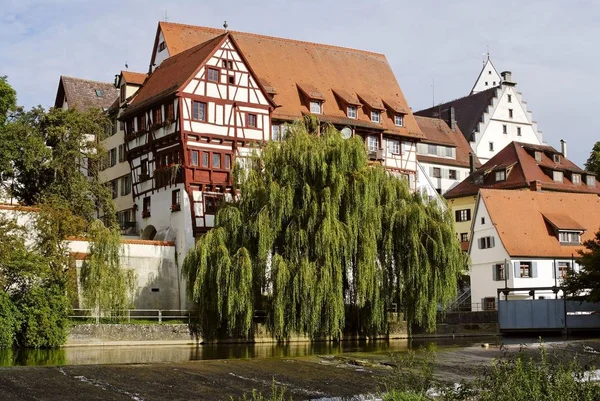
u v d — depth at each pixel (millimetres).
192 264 46094
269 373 28828
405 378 24047
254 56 68750
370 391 26266
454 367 31734
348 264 45969
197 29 70062
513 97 102688
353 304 46938
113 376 27078
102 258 45875
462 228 85062
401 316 49562
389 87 75250
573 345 40906
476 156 95312
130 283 47781
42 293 43000
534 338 54656
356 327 49406
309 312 43875
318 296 43719
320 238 44250
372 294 45969
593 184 87875
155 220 59094
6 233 44375
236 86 59031
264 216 45188
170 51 67062
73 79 77938
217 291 44781
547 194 73188
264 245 45031
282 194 45281
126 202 65500
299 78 69250
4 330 41344
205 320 46875
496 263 68500
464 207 85250
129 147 62906
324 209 44812
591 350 38188
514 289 58625
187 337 46625
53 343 42438
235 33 70250
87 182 58625
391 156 71188
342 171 46469
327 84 70500
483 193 70812
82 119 58375
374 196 46812
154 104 59406
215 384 26719
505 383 20078
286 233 45188
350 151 47125
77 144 57969
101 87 79125
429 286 47344
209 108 57656
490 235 69312
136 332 45438
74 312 45969
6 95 58156
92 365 28906
